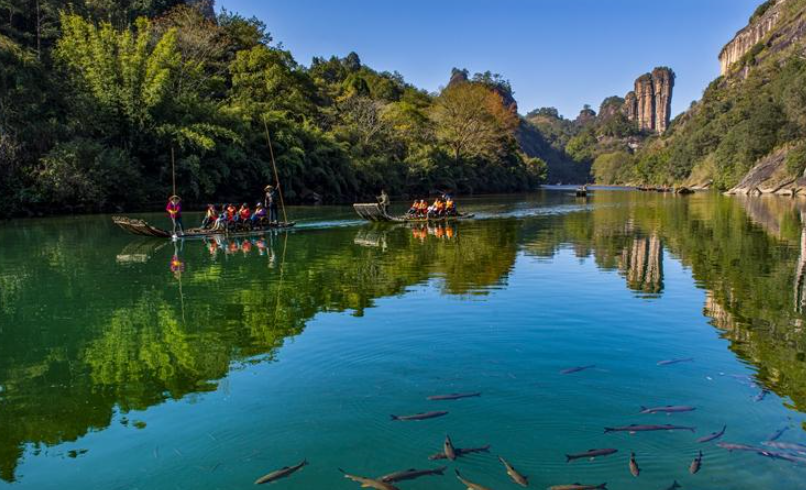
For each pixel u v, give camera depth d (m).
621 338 8.29
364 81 95.19
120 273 14.07
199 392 6.43
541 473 4.69
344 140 59.56
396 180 63.47
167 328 9.04
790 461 4.82
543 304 10.41
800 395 6.21
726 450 5.03
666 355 7.53
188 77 47.12
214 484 4.60
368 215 29.30
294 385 6.58
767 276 13.24
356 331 8.71
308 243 20.45
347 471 4.75
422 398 6.16
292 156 46.91
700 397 6.16
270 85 57.44
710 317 9.45
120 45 39.59
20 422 5.77
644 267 14.68
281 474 4.62
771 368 7.04
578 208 44.69
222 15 68.19
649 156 155.88
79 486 4.62
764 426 5.47
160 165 39.69
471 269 14.46
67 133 34.22
